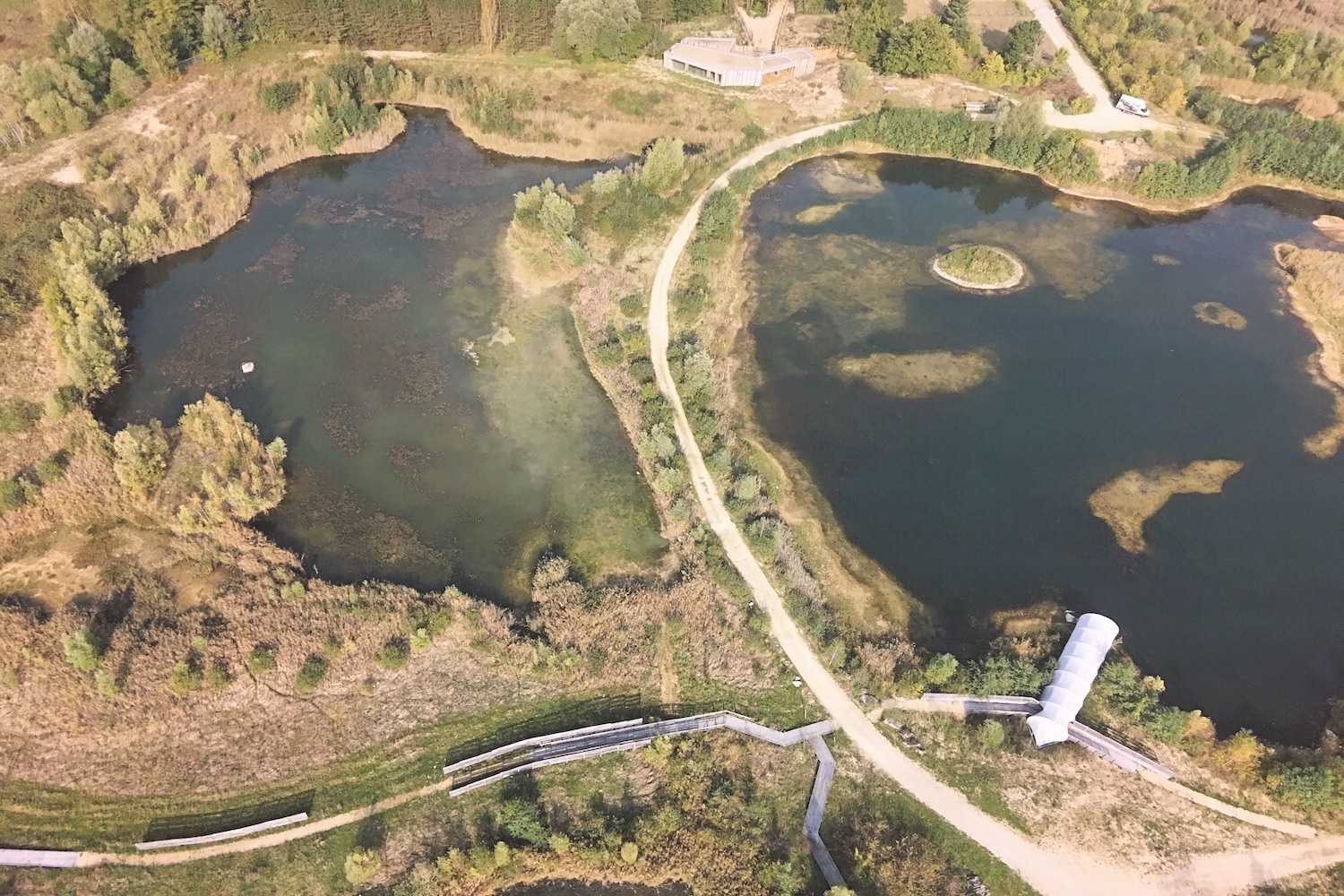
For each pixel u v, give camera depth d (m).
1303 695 57.31
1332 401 76.88
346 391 73.56
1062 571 63.72
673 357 76.50
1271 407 76.31
